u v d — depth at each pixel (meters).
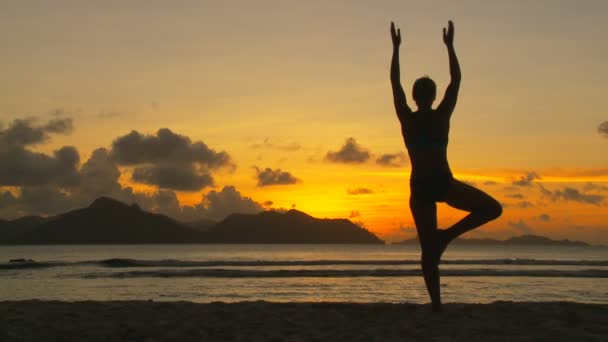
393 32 5.31
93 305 6.65
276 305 6.47
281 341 4.64
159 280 27.33
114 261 45.78
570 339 4.55
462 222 5.01
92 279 28.12
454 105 5.02
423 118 4.99
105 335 4.95
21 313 5.96
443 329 4.94
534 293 20.72
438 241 5.20
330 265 44.59
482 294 20.20
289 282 25.80
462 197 4.88
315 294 20.05
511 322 5.22
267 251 120.94
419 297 18.95
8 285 24.78
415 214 5.20
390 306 6.18
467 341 4.49
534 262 49.28
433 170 4.92
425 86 5.05
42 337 4.86
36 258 73.69
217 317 5.70
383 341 4.55
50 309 6.29
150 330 5.06
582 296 19.67
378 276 29.73
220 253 101.69
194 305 6.50
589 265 44.44
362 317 5.58
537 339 4.54
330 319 5.51
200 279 27.88
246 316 5.74
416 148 4.98
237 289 22.33
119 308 6.31
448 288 22.58
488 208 4.86
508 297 19.11
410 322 5.26
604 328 5.01
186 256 81.06
